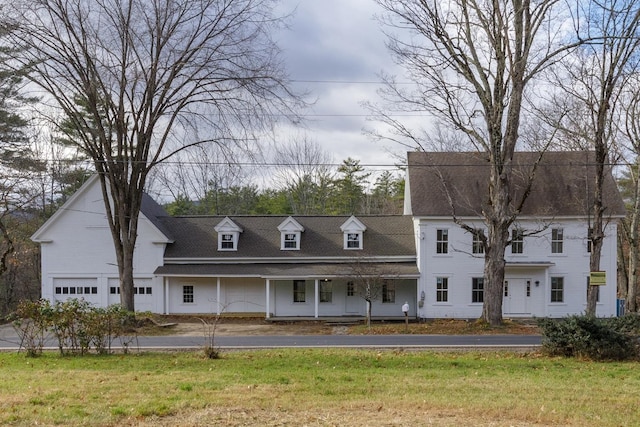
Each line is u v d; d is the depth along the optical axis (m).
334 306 38.97
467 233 37.56
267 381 13.89
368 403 11.21
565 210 37.03
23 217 50.19
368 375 15.11
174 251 39.75
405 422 9.70
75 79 29.05
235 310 39.12
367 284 34.03
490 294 29.78
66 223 39.09
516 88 27.81
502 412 10.56
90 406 10.59
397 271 37.09
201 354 19.05
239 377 14.46
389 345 22.34
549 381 14.26
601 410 10.95
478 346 21.62
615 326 19.09
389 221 41.94
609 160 35.12
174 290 39.00
